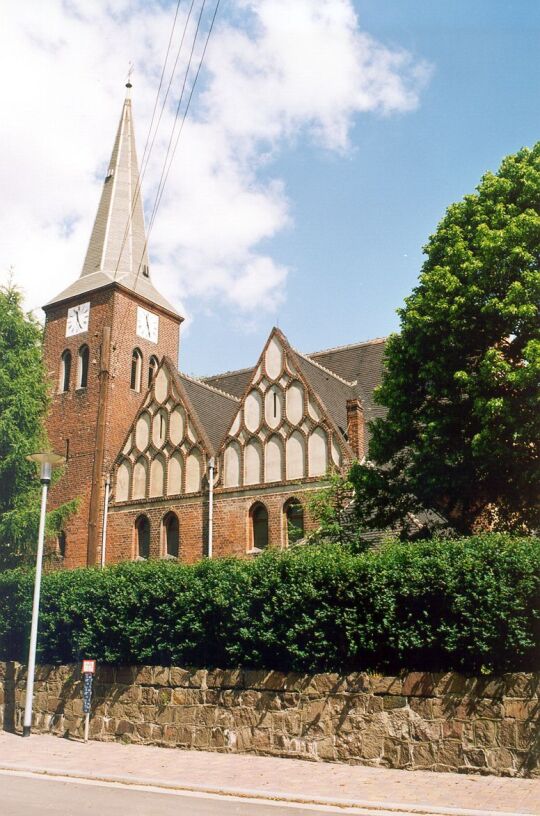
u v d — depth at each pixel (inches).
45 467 824.9
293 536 1111.6
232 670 679.7
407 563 615.8
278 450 1167.6
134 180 1801.2
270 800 487.2
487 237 778.2
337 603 641.0
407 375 837.2
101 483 1376.7
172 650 725.3
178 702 701.9
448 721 562.6
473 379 759.1
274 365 1205.1
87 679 732.7
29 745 711.7
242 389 1528.1
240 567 712.4
